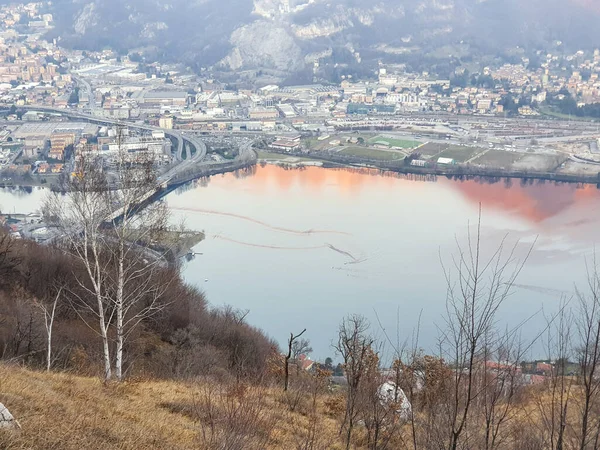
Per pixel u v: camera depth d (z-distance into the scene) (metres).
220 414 15.95
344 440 18.67
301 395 23.70
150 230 30.22
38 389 16.50
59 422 13.86
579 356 13.14
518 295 86.50
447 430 13.61
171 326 40.91
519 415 15.42
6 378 16.34
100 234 29.39
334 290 94.69
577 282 91.44
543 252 106.69
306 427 19.45
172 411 19.09
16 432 12.31
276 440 16.72
